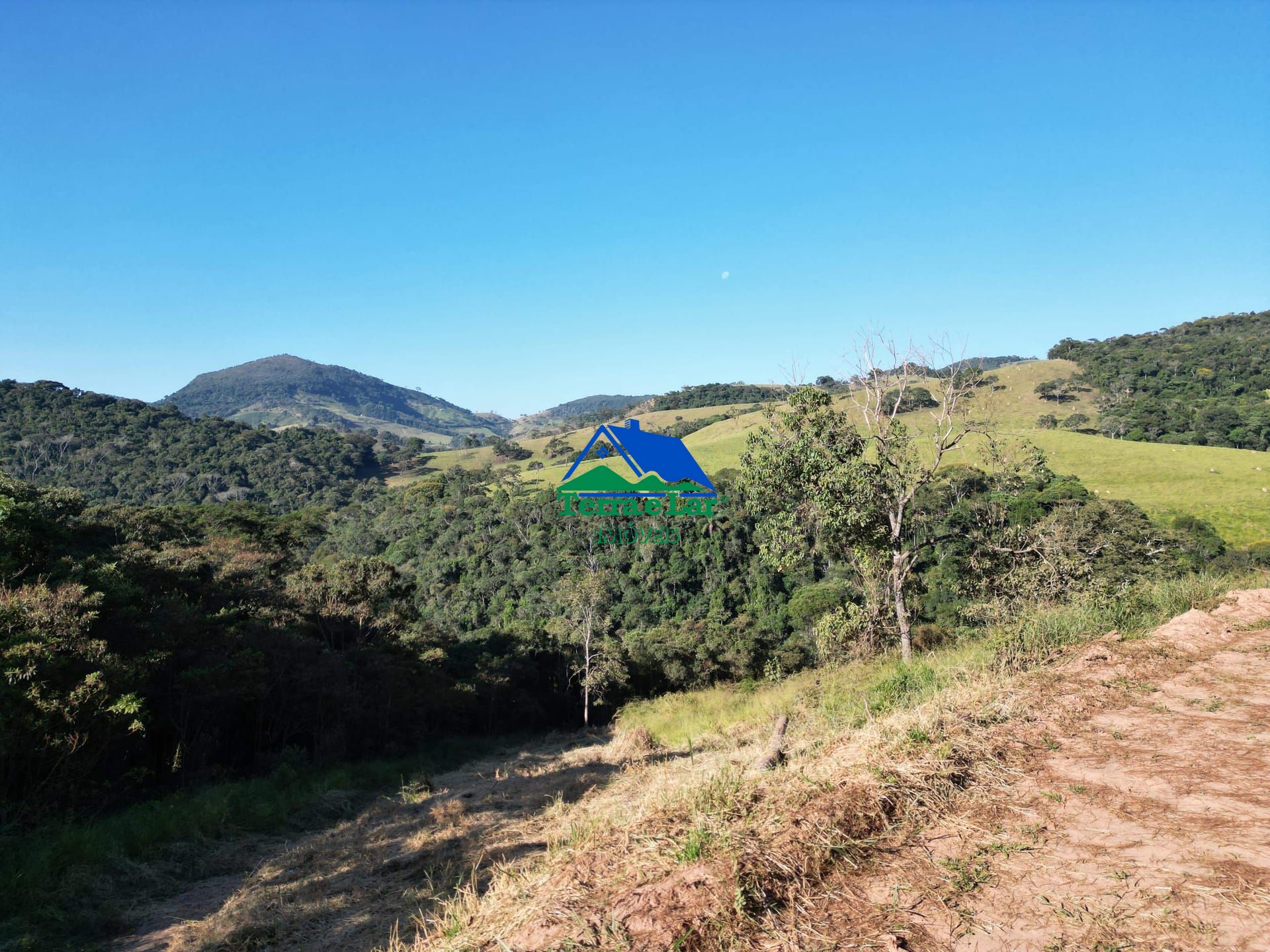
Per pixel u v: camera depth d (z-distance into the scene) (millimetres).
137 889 7188
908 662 10188
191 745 15133
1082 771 3436
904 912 2355
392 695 23062
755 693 15164
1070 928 2143
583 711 38844
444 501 68438
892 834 2973
